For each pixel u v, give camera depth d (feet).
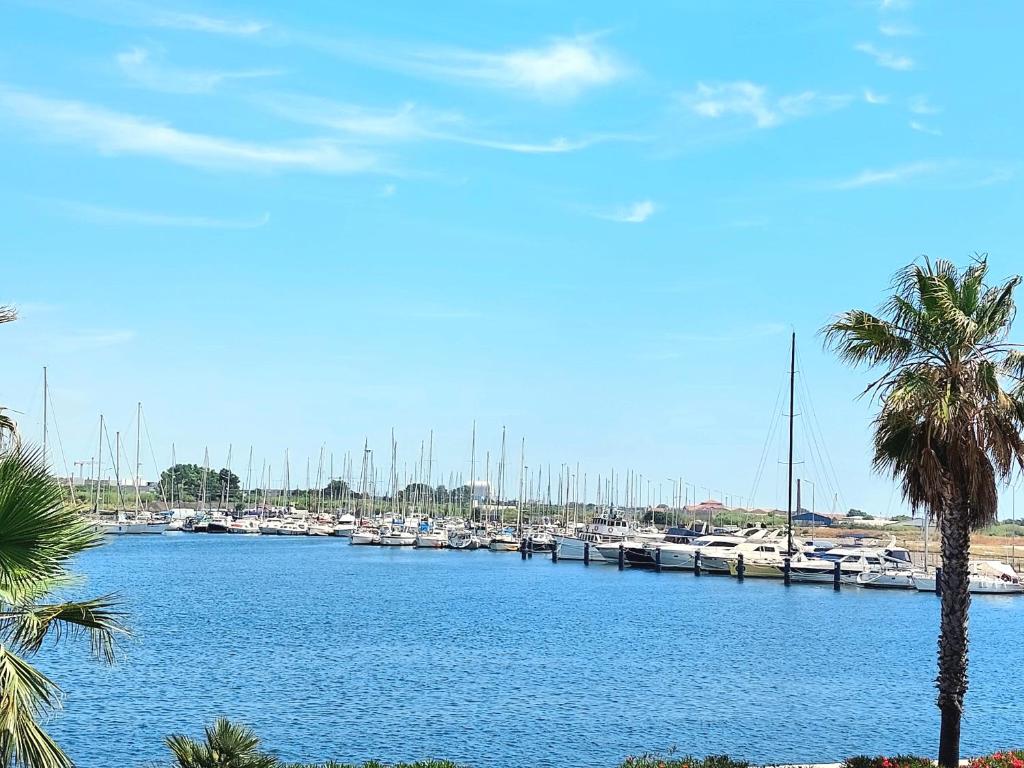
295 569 440.86
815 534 541.34
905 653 209.77
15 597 46.14
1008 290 86.07
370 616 268.21
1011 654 216.54
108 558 494.59
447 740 124.36
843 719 140.97
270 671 173.17
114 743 119.44
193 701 145.07
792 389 364.79
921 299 86.43
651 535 481.87
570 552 487.20
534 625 251.39
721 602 317.63
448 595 332.60
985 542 582.76
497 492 639.76
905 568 371.97
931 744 126.72
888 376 88.12
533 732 129.29
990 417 82.99
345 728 130.00
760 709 147.02
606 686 164.14
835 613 289.94
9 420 52.39
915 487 87.76
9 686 43.83
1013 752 92.48
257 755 61.11
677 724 135.64
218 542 635.25
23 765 44.93
